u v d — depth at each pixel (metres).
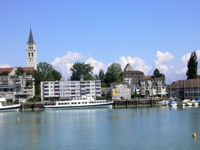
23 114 150.50
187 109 158.38
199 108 164.00
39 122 114.38
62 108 173.50
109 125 102.19
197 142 72.00
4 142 76.69
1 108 166.62
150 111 151.38
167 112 142.88
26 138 81.31
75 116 134.50
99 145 71.12
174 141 73.56
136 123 105.44
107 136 81.75
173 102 183.38
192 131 86.19
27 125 106.31
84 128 96.88
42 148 69.69
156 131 87.69
